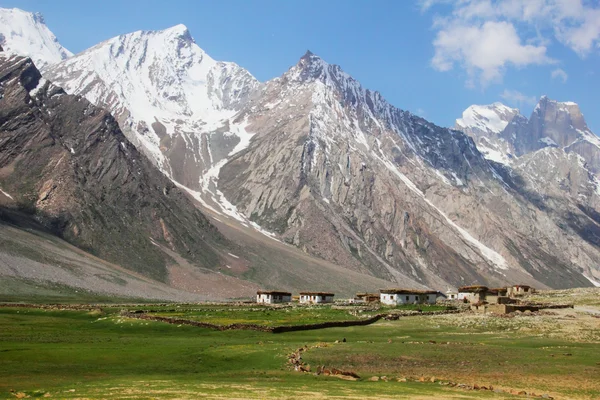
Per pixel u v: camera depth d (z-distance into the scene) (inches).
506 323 3791.8
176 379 2090.3
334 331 3607.3
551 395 1870.1
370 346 2847.0
